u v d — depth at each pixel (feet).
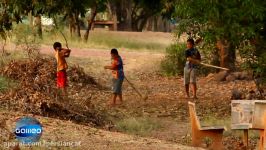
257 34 110.73
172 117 116.26
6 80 118.83
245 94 135.95
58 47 126.31
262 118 76.74
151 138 89.30
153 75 184.03
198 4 107.34
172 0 154.10
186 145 86.33
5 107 95.50
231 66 171.01
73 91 141.38
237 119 80.18
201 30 112.37
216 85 160.35
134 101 133.39
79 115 100.73
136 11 374.22
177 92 150.41
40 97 98.89
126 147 74.28
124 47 249.34
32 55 154.20
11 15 121.49
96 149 71.56
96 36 287.28
